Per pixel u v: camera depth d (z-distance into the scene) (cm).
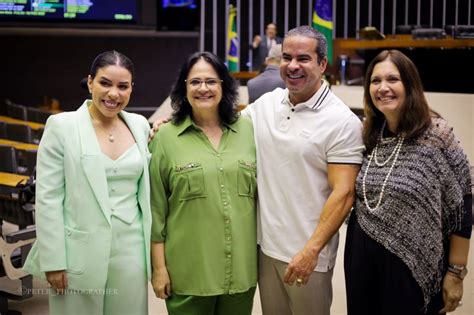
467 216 243
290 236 260
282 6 1187
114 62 245
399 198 237
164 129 264
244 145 267
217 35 1179
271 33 1005
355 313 251
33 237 346
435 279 242
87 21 1042
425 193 236
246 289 264
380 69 241
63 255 241
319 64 257
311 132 256
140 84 1331
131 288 249
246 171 262
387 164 242
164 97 1341
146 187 252
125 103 249
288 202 260
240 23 1183
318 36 256
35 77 1295
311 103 259
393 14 1184
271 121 266
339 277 425
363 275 247
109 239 242
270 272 270
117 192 246
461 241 245
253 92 468
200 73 256
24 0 1004
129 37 1310
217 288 260
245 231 263
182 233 260
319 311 265
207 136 264
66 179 243
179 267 262
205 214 258
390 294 241
